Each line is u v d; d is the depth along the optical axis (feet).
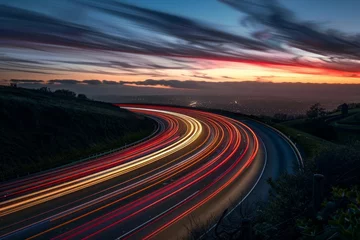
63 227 61.46
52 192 83.35
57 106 175.73
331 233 14.76
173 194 79.66
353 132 214.48
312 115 293.02
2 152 117.80
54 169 109.60
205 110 285.84
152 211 68.80
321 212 19.29
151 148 142.10
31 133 140.26
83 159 123.24
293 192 25.68
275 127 186.09
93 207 71.97
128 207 71.61
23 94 191.01
